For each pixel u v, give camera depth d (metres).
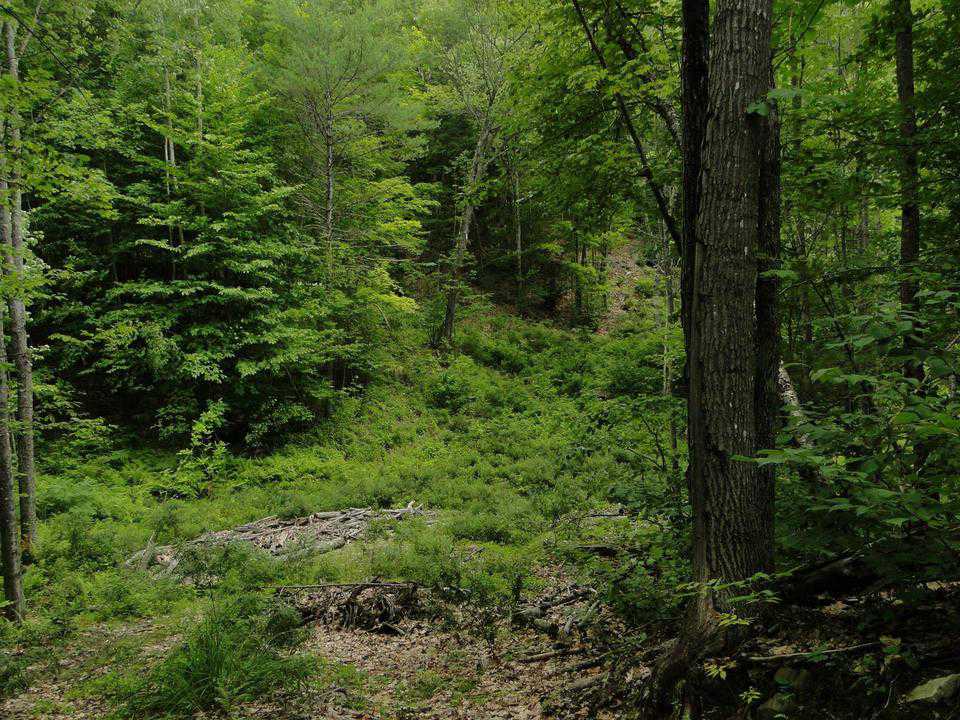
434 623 6.59
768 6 3.57
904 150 5.05
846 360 3.83
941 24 5.43
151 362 13.65
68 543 9.03
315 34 16.06
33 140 6.99
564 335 23.70
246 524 11.23
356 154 18.59
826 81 5.46
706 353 3.62
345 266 17.56
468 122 24.41
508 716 4.38
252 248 14.98
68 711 5.03
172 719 4.65
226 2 17.05
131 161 16.02
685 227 4.20
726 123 3.56
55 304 14.45
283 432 15.51
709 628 3.50
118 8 12.43
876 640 3.12
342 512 11.76
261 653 5.54
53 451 12.63
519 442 15.83
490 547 9.08
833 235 7.78
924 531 3.14
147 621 7.13
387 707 4.86
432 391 18.86
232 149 15.57
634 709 3.81
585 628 5.61
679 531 5.17
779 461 2.85
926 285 3.82
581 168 6.71
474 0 19.81
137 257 15.70
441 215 26.92
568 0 6.39
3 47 8.30
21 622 6.83
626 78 5.79
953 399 2.79
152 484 12.49
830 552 3.43
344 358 17.11
